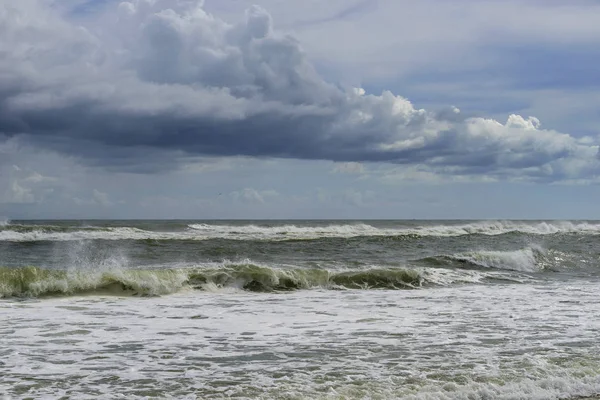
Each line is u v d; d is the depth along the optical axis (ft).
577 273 73.97
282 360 27.81
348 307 44.70
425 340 32.55
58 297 47.98
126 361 27.40
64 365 26.58
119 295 49.96
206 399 22.06
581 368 26.81
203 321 38.01
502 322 38.37
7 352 28.84
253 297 50.31
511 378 25.22
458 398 22.58
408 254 90.84
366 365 26.99
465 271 68.08
